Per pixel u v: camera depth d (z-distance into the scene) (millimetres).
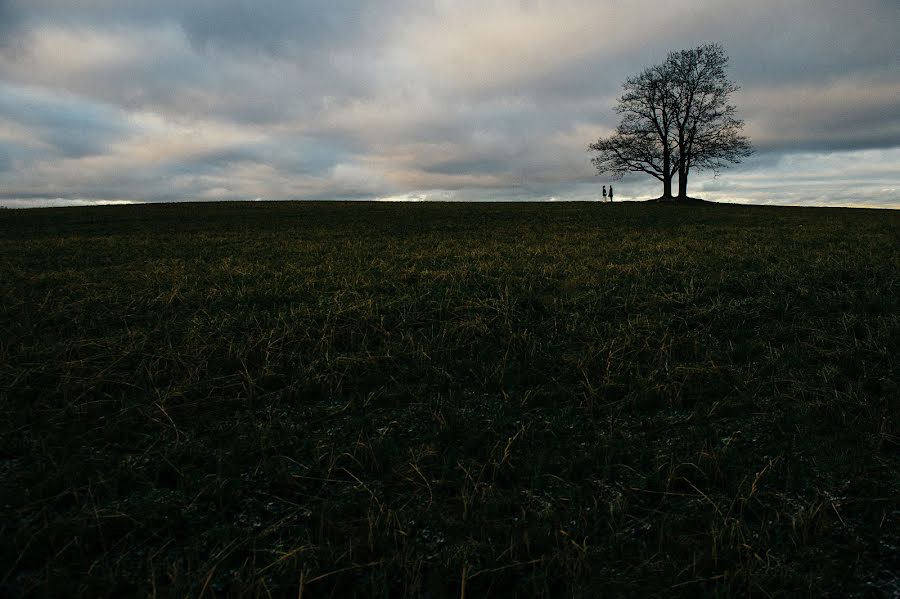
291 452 4113
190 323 7285
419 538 3117
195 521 3299
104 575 2807
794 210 34062
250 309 8156
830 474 3654
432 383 5391
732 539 3000
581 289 8984
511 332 6742
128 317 7645
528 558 2930
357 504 3404
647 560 2877
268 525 3260
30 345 6473
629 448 4055
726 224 22234
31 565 2924
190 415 4773
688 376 5340
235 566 2920
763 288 8461
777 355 5820
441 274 10383
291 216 30406
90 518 3229
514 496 3441
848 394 4746
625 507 3320
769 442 4145
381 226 23906
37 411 4781
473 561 2898
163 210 35375
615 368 5602
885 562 2859
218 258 13883
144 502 3447
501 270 10664
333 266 11992
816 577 2734
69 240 18594
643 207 37375
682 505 3410
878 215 28234
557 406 4848
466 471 3695
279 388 5398
